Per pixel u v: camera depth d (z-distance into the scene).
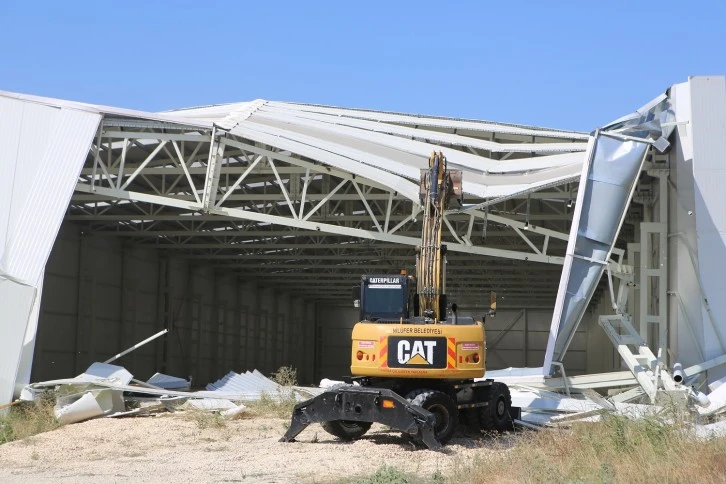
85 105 26.59
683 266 24.45
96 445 16.09
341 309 78.06
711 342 23.30
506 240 42.44
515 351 72.12
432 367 16.06
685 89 24.27
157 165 32.50
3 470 13.16
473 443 16.30
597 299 61.69
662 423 13.45
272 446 15.80
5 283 20.47
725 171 23.30
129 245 41.59
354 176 28.66
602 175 23.56
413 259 46.12
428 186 17.66
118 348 40.56
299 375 71.88
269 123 30.95
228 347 55.03
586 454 12.30
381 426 18.72
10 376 20.38
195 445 16.06
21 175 24.73
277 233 39.50
